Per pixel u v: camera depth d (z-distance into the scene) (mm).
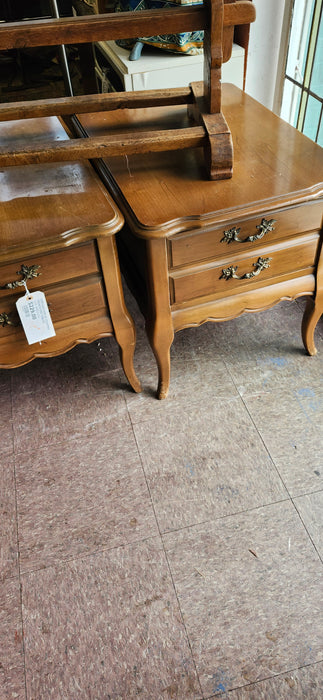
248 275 1313
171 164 1329
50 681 1055
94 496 1341
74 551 1244
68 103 1285
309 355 1645
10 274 1139
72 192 1234
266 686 1023
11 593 1184
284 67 1978
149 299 1299
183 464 1390
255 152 1337
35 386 1617
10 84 1857
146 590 1169
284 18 1832
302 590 1149
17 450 1455
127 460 1409
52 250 1132
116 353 1704
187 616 1124
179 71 1754
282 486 1327
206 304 1353
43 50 1789
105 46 1821
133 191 1234
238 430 1455
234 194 1197
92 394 1581
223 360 1645
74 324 1308
